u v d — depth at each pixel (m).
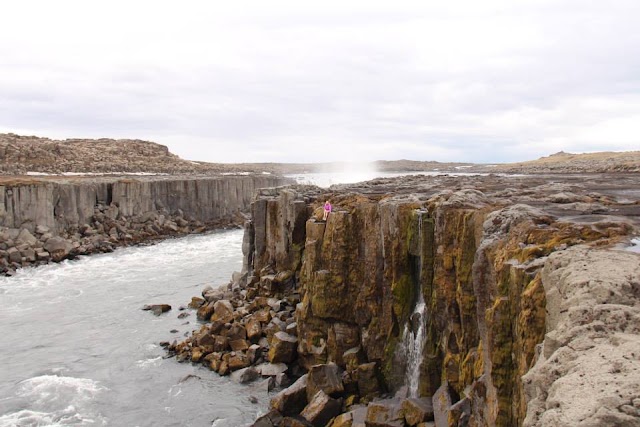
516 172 69.75
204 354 24.69
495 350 10.27
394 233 19.16
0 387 22.36
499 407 10.12
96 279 41.62
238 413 19.94
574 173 53.56
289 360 22.88
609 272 7.77
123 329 29.48
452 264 16.25
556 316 8.09
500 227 12.76
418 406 15.73
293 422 17.73
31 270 44.81
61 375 23.56
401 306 18.97
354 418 16.69
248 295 30.11
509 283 10.42
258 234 32.59
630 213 14.92
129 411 20.34
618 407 5.24
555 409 5.71
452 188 28.25
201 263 48.03
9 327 29.94
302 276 26.62
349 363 20.22
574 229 11.40
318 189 38.62
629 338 6.39
